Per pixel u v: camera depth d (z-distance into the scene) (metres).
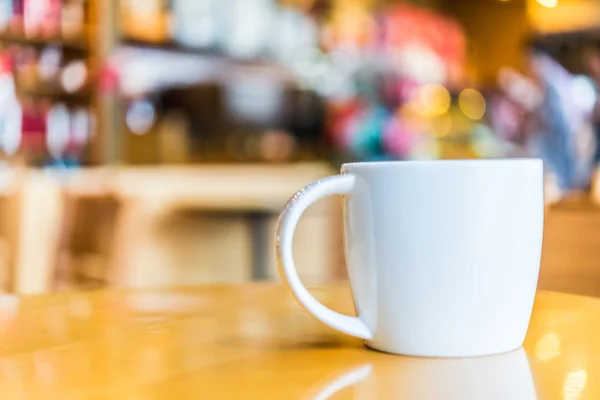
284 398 0.39
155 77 4.29
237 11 4.53
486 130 5.50
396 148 5.25
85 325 0.60
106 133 3.91
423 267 0.48
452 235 0.47
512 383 0.42
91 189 2.06
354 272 0.51
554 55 5.25
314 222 2.04
